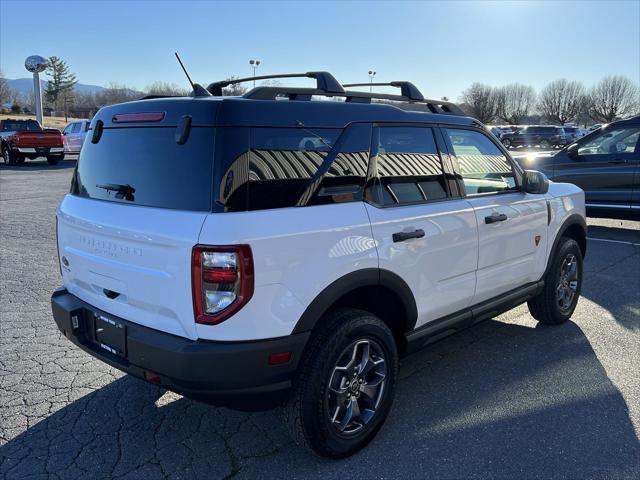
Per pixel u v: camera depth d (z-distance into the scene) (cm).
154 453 303
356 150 302
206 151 257
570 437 319
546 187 430
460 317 371
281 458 300
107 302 296
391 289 310
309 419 277
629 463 295
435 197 349
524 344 459
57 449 304
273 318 257
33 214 1087
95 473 284
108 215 288
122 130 297
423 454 304
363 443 306
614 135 934
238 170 254
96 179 311
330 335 280
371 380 311
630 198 914
